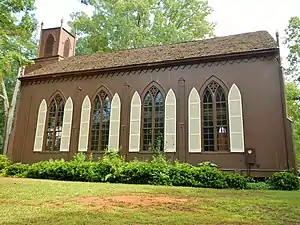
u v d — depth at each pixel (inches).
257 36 755.4
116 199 300.7
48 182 495.8
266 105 627.5
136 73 774.5
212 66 697.6
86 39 1537.9
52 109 859.4
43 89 880.3
